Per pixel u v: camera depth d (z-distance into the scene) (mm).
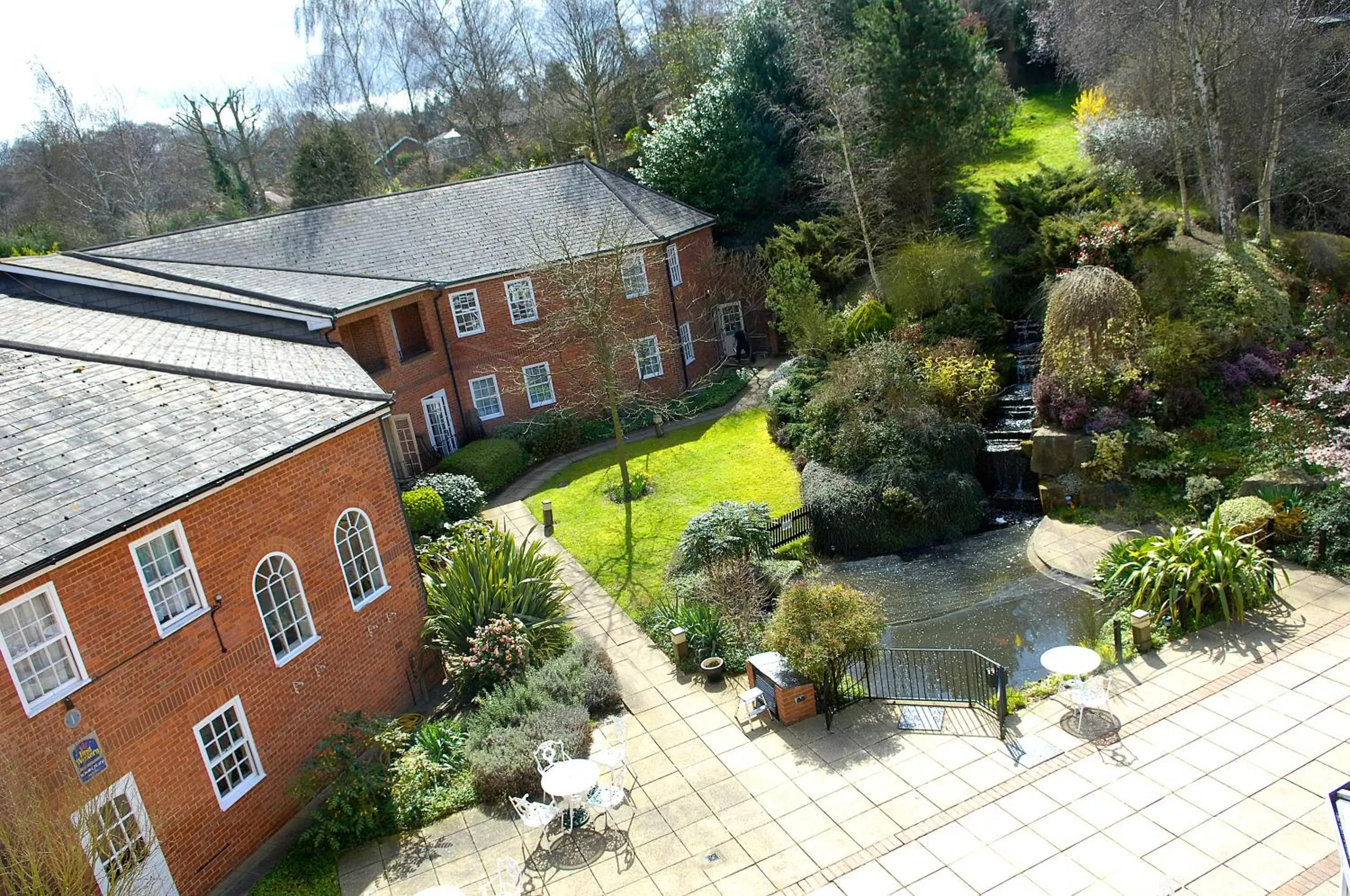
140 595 10344
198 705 11055
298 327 20609
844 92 26844
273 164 61000
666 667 14953
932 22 27844
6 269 20062
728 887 9898
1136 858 9531
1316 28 22938
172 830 10602
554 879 10352
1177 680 12633
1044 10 34969
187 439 11547
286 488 12484
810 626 12906
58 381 11898
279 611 12484
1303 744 10953
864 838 10391
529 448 26438
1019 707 12602
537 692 13320
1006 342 24031
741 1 36562
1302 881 8930
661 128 35094
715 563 17094
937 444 19594
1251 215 25312
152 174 55438
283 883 10844
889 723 12672
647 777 12078
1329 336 19984
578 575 18625
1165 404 18891
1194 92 23391
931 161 29188
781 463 22875
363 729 12422
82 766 9594
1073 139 33688
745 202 32875
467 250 26672
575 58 43094
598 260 22453
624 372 28500
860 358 21578
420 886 10516
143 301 20250
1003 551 18062
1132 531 17469
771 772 11859
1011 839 10055
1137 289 21078
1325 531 14867
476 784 11977
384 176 51094
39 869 8234
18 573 8586
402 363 24359
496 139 51281
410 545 15062
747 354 32500
